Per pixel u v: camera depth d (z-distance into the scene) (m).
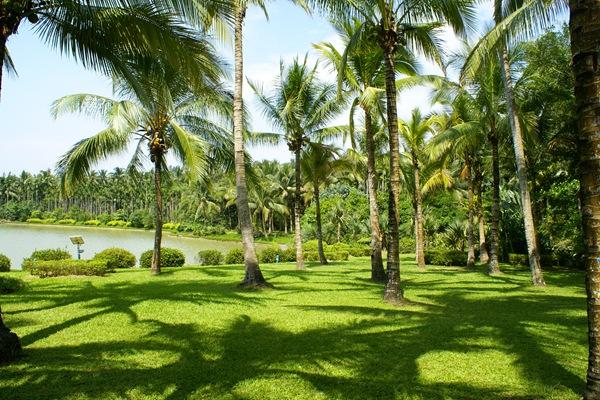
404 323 8.41
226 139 17.88
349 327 8.05
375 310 9.77
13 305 10.10
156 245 18.06
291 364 5.87
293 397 4.75
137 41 7.39
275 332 7.65
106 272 18.30
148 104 8.56
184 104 16.84
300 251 21.03
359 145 22.33
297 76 19.62
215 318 8.78
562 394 4.82
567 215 21.61
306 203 54.03
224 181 64.06
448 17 11.05
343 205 47.50
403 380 5.28
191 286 13.62
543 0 9.60
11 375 5.30
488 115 18.52
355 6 10.98
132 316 8.90
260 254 28.33
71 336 7.30
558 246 23.81
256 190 19.00
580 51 4.25
